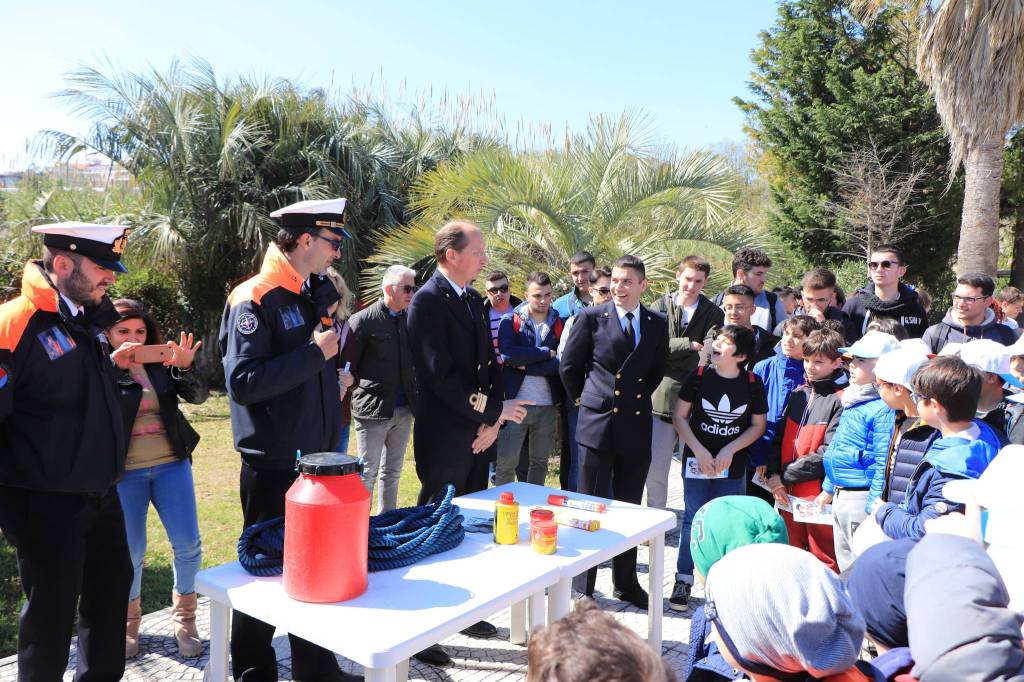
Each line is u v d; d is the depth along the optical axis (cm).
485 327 326
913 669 131
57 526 238
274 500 267
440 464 317
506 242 903
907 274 1827
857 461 321
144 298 1225
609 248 900
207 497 609
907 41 1819
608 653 103
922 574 135
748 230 965
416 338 312
